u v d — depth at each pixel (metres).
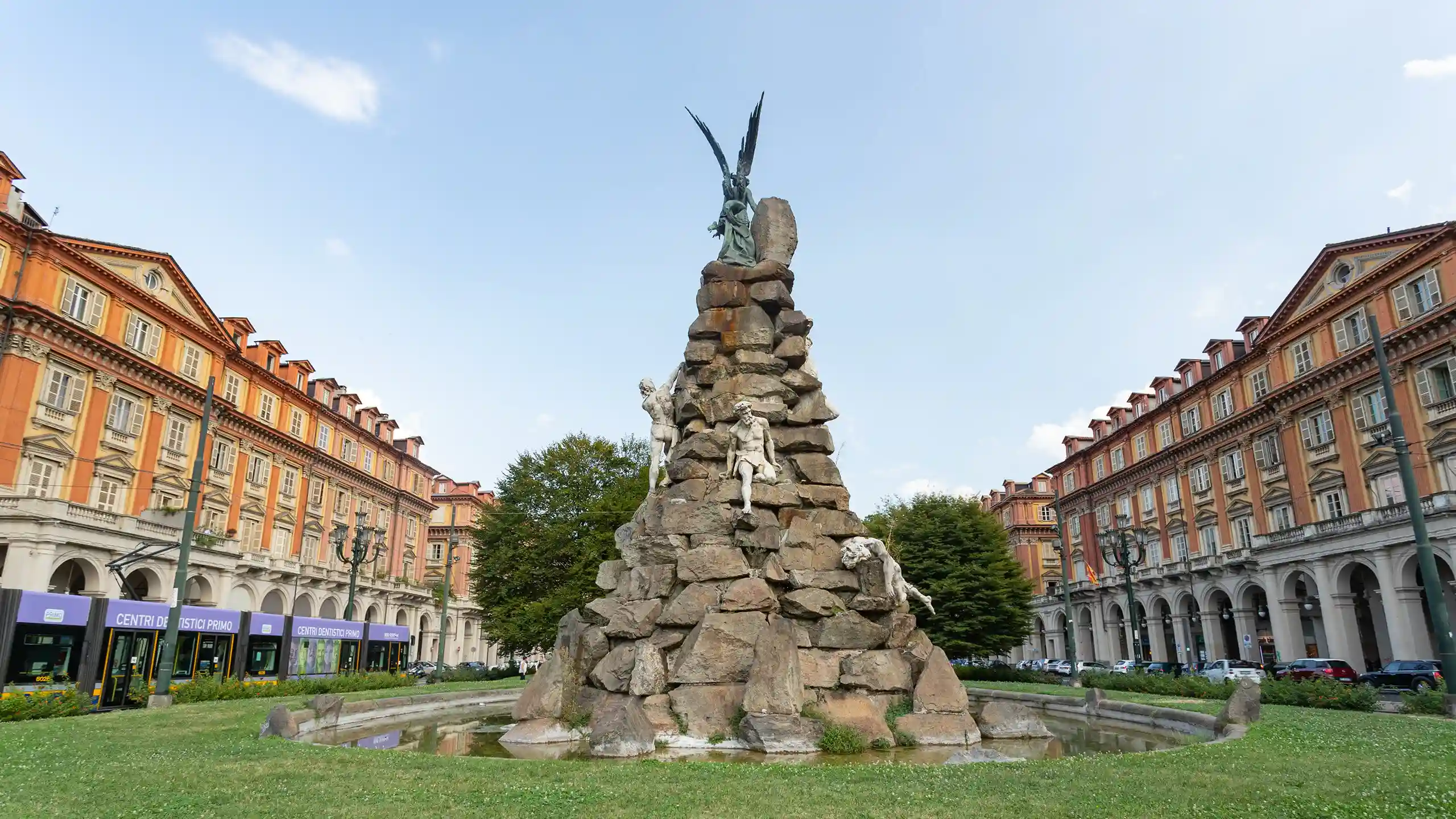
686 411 16.44
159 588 44.75
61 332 40.38
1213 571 53.34
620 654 13.17
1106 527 72.31
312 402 63.62
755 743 11.17
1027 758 10.76
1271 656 51.91
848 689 12.69
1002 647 46.97
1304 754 9.38
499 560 44.69
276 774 8.38
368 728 14.46
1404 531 37.69
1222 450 55.31
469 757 9.52
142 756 9.70
